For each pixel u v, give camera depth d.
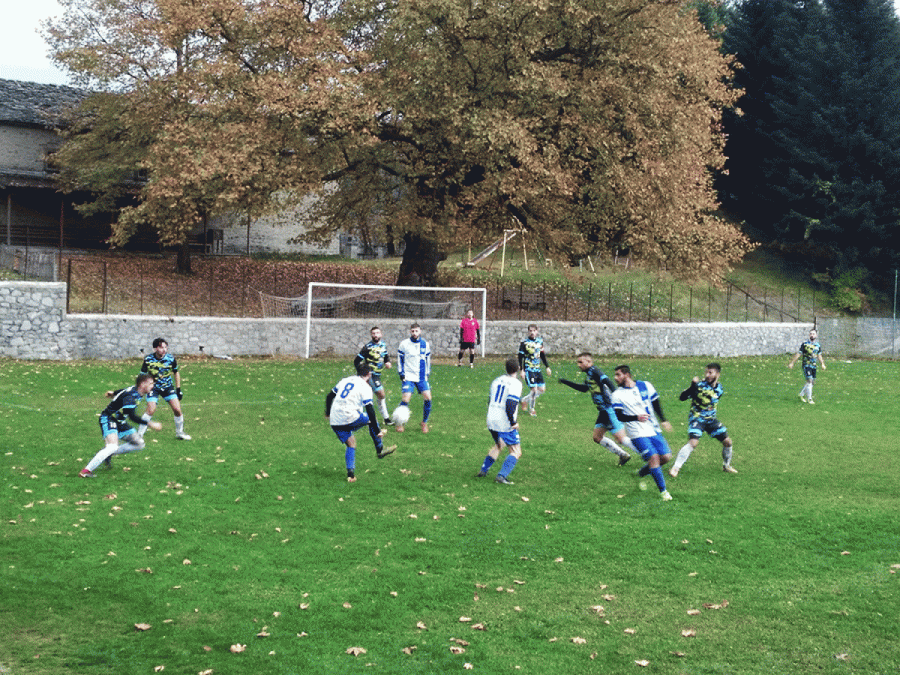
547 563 10.02
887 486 14.34
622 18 31.06
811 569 10.02
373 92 29.80
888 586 9.48
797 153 52.88
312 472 13.99
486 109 29.30
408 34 28.94
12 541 10.15
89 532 10.59
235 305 35.12
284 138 30.22
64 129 42.88
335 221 37.28
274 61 31.34
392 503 12.33
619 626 8.35
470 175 32.84
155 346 15.86
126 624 8.15
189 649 7.65
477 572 9.68
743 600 9.04
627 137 31.88
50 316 26.61
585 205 33.03
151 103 34.66
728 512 12.37
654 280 48.72
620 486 13.73
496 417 13.82
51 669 7.21
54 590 8.80
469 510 12.09
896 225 52.41
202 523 11.13
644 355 37.12
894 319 42.56
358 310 33.28
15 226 44.28
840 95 53.28
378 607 8.66
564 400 23.17
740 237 36.53
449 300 35.12
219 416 18.70
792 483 14.39
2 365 24.45
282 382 24.08
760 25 58.66
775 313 48.28
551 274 47.41
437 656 7.62
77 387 21.73
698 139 32.81
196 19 29.06
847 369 34.84
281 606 8.62
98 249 45.78
